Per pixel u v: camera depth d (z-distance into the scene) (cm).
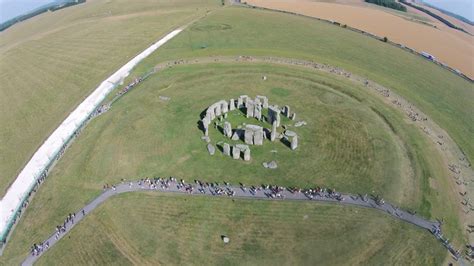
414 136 8362
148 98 10050
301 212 6450
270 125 8750
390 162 7531
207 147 8031
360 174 7256
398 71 11431
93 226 6369
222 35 14412
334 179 7150
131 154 7969
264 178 7181
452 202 6700
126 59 12794
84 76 11919
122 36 15150
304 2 19275
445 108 9562
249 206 6575
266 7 18300
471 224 6303
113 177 7388
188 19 16638
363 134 8356
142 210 6588
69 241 6153
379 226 6172
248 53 12588
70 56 13675
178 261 5716
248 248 5872
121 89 10725
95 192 7062
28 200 7094
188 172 7381
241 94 10106
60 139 8875
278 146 8019
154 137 8462
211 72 11300
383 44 13550
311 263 5641
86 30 16438
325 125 8706
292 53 12562
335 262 5644
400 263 5619
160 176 7325
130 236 6147
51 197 7075
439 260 5662
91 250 5975
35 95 11131
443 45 13725
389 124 8750
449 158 7781
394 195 6781
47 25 18662
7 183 7744
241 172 7338
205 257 5756
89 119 9381
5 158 8538
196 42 13800
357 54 12575
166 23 16300
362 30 15012
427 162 7606
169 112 9375
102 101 10206
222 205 6612
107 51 13738
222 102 9156
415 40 14125
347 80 10762
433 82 10838
